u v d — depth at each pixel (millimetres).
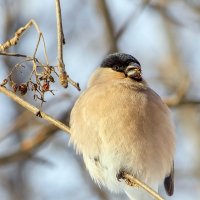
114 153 10125
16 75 10961
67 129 9281
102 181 10594
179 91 12938
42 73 8797
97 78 11141
